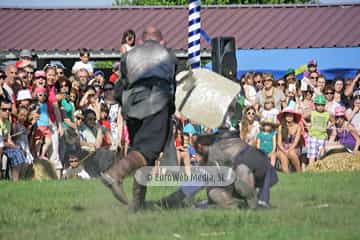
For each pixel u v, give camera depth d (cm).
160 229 1866
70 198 2592
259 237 1747
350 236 1738
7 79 4169
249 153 2259
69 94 4262
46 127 4062
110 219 2048
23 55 4416
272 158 4406
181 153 4200
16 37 7256
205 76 2334
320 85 5031
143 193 2219
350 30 7306
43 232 1853
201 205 2311
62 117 4172
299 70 6494
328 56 7106
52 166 3997
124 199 2200
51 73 4169
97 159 4081
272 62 7062
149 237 1752
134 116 2212
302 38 7244
